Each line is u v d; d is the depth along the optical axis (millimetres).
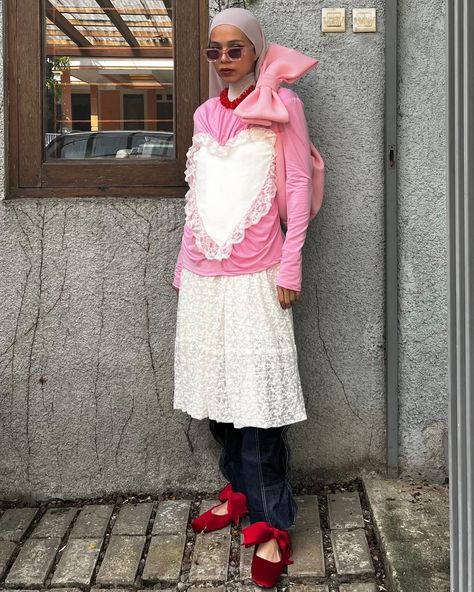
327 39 2967
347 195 3012
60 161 3105
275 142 2551
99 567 2633
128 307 3068
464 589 1790
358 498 2992
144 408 3109
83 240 3049
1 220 3045
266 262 2553
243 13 2562
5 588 2521
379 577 2498
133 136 3113
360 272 3037
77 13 3078
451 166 1806
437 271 2998
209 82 2906
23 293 3070
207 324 2600
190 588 2484
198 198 2621
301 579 2508
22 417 3115
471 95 1662
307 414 3082
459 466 1783
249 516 2740
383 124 2982
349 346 3059
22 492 3137
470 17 1655
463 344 1753
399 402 3062
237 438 2854
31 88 3066
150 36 3070
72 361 3092
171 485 3135
